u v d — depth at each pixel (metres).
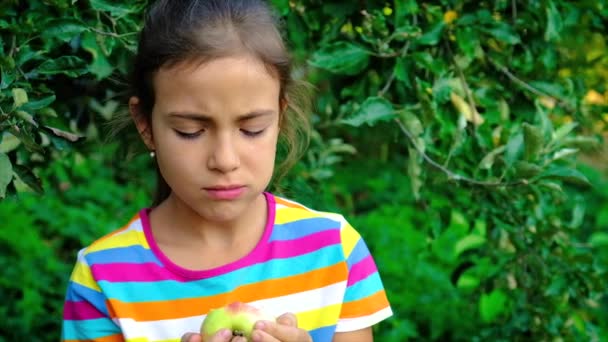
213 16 1.66
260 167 1.65
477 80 2.61
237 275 1.76
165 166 1.66
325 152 3.08
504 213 2.66
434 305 4.19
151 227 1.82
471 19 2.47
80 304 1.79
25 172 1.98
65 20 2.06
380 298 1.88
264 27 1.68
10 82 1.92
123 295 1.76
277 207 1.86
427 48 2.47
